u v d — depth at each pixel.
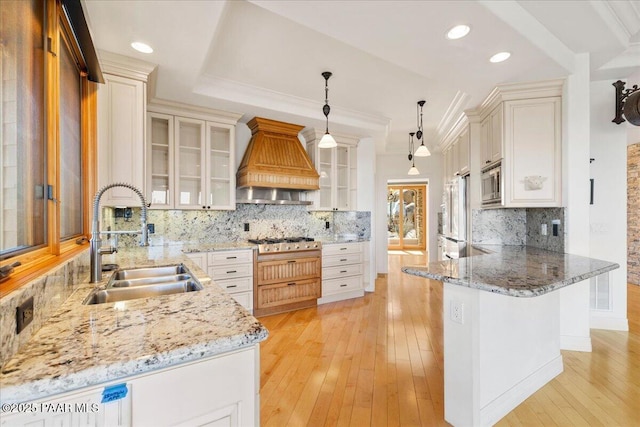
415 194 10.52
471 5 1.77
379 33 2.04
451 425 1.78
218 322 1.02
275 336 3.07
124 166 2.36
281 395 2.08
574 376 2.29
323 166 4.81
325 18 1.88
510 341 1.95
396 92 3.55
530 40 2.14
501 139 2.97
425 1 1.73
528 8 2.07
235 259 3.47
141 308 1.17
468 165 3.84
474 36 2.07
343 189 4.95
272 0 1.72
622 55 2.83
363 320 3.54
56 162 1.34
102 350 0.81
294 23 2.23
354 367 2.45
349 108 4.08
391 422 1.81
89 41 1.72
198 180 3.68
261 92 3.46
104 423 0.74
